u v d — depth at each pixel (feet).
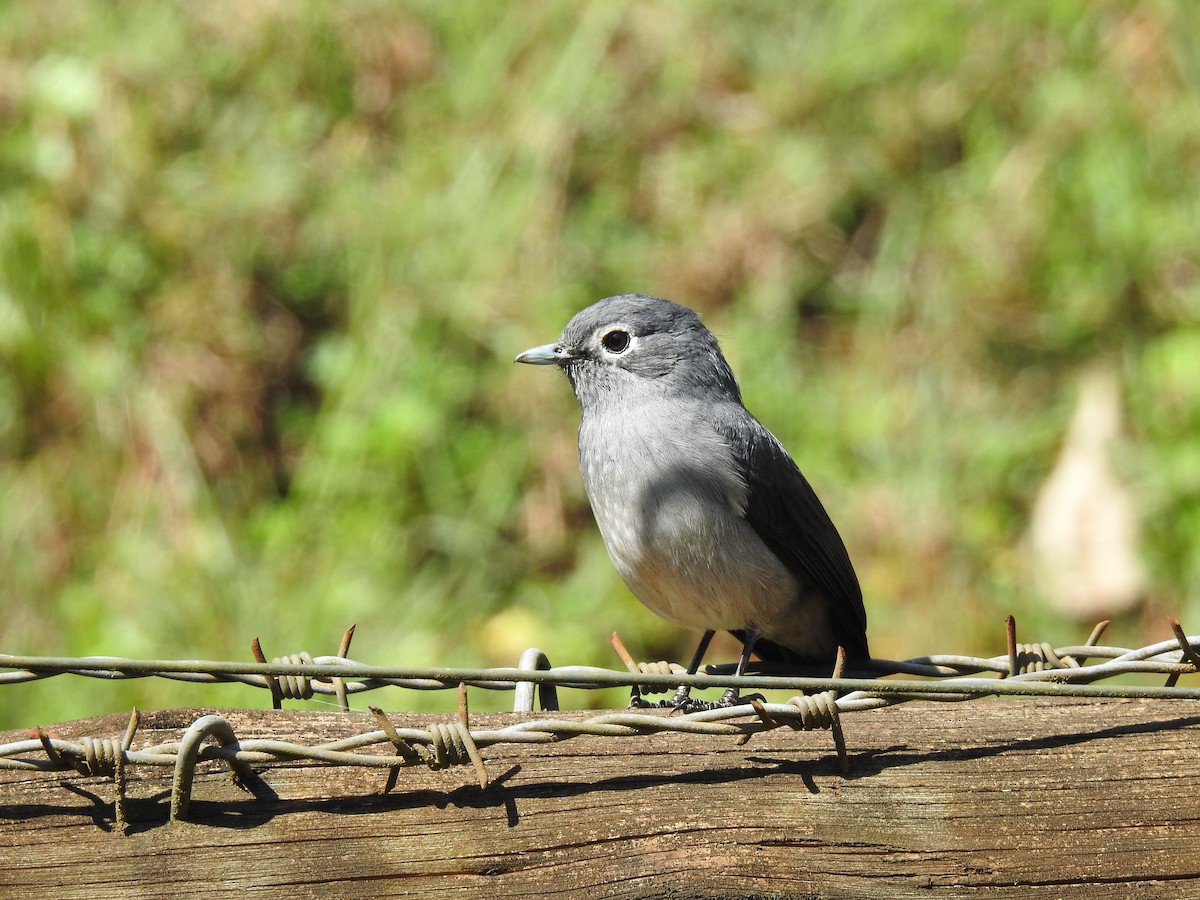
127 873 13.19
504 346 41.09
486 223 43.78
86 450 38.60
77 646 34.94
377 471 38.75
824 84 47.06
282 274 43.27
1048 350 42.39
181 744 13.19
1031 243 43.68
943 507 39.04
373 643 35.60
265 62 46.14
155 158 44.21
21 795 13.39
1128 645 36.96
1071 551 38.37
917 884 13.93
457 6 47.52
